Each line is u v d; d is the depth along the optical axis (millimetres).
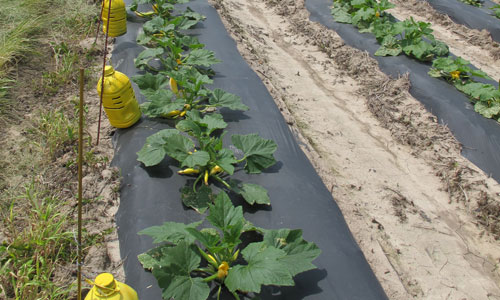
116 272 3400
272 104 5566
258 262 2881
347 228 4000
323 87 6836
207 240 3025
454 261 4141
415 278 3920
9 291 3170
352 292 3316
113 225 3805
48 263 3385
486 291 3889
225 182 3953
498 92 6000
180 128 4234
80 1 7508
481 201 4793
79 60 6156
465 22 9039
